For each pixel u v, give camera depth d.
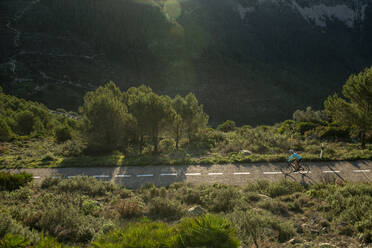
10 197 10.05
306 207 8.94
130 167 15.14
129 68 116.75
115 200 10.22
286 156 15.68
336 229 7.04
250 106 106.81
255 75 125.44
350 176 13.05
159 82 113.31
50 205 8.88
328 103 18.31
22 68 95.81
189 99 23.56
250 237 6.53
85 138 20.47
